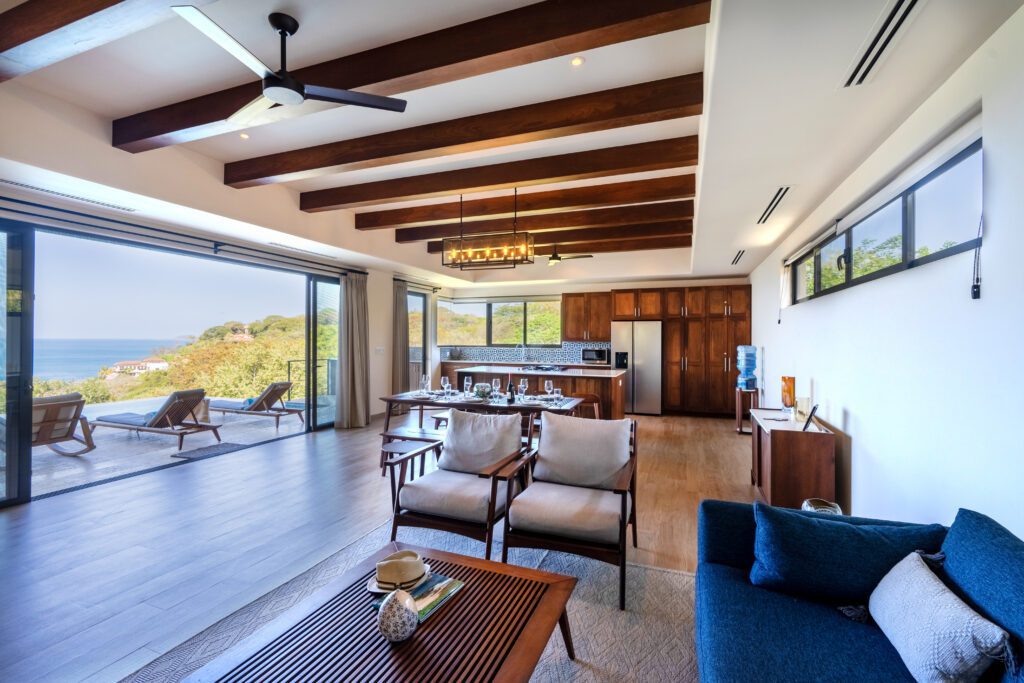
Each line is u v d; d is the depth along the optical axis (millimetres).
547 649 1872
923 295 2117
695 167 3623
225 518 3170
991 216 1612
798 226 4270
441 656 1271
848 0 1361
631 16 1808
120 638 1918
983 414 1674
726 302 7566
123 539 2838
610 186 4500
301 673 1205
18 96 2643
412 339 8469
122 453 5051
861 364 2859
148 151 3309
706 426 6762
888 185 2461
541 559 2645
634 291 8102
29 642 1890
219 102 2707
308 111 2314
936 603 1180
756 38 1554
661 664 1781
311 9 1976
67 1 1772
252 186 3930
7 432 3369
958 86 1763
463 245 4879
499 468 2477
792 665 1221
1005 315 1545
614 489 2201
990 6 1409
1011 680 990
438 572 1727
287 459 4723
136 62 2418
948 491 1907
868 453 2754
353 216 5566
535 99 2781
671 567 2553
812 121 2189
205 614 2084
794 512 1678
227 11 1985
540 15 1954
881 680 1167
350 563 2557
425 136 3113
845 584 1493
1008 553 1143
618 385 6355
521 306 9258
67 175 2844
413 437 3725
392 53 2219
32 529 2977
